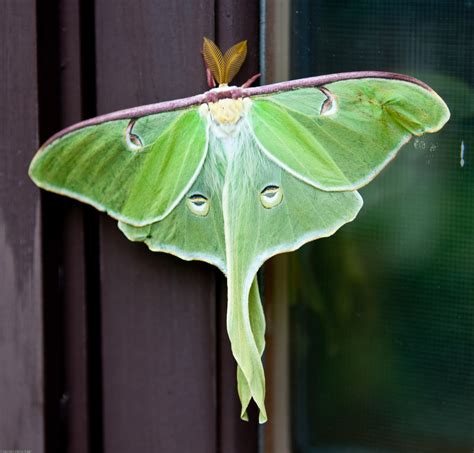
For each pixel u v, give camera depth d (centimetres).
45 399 63
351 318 63
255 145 58
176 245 59
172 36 61
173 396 63
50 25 62
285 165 58
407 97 57
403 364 62
